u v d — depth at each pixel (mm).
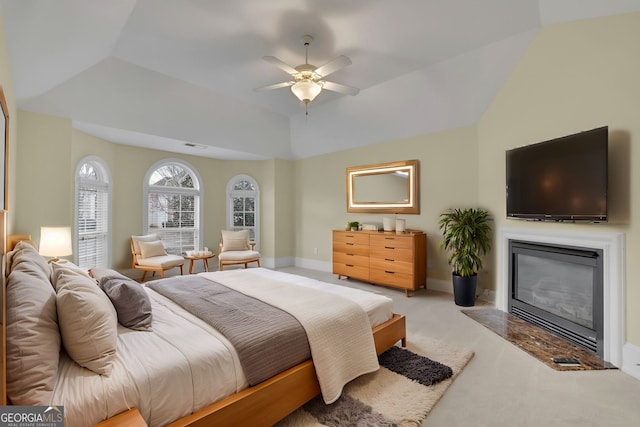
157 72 3541
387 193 4875
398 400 1816
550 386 1996
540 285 3023
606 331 2309
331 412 1710
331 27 2650
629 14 2242
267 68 3389
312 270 5902
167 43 2877
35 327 1169
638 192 2148
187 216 5898
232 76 3590
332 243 5211
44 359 1132
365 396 1856
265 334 1618
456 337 2760
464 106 3814
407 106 4133
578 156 2451
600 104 2400
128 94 3656
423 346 2559
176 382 1294
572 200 2502
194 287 2508
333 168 5711
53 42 2201
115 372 1257
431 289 4406
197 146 5145
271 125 5234
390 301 2453
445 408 1780
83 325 1297
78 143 4148
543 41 2842
